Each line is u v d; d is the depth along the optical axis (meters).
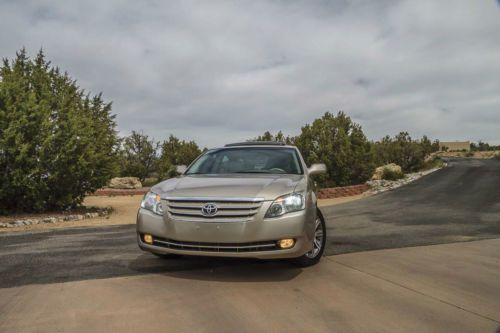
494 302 3.83
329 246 6.47
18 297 3.93
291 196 4.50
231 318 3.42
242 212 4.27
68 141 12.23
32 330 3.16
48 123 11.77
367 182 21.50
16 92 11.79
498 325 3.30
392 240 7.04
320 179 20.94
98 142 13.57
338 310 3.60
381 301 3.84
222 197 4.34
